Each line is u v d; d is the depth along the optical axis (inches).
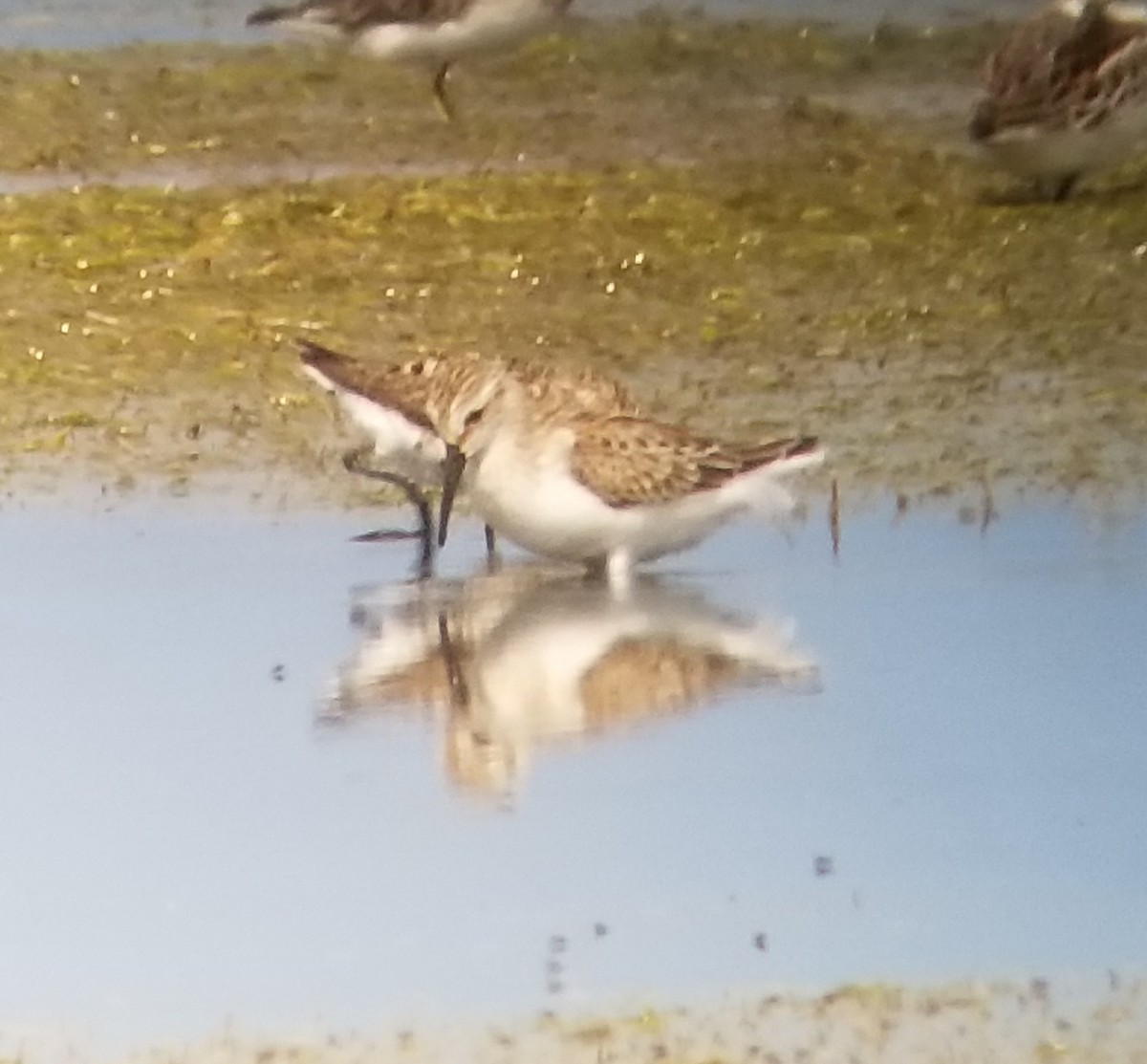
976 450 640.4
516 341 733.9
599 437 546.3
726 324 757.3
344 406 583.5
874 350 733.9
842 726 489.1
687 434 553.6
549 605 546.0
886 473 623.8
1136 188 917.8
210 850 442.0
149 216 852.0
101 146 960.3
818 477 621.3
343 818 453.4
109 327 738.2
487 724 489.4
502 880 431.8
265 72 1062.4
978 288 802.2
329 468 625.9
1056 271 821.9
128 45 1096.8
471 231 848.3
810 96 1047.6
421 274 801.6
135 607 543.2
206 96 1029.2
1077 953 406.6
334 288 784.3
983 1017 385.7
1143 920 417.1
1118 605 542.0
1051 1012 387.2
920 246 847.7
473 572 565.6
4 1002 391.9
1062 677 510.3
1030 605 542.9
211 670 513.7
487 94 1042.7
